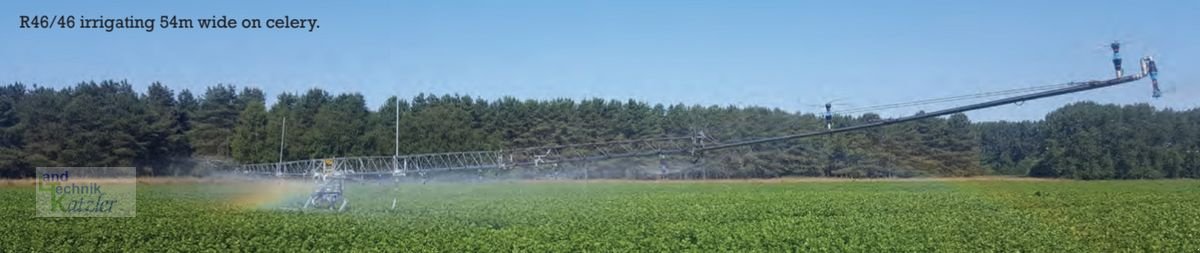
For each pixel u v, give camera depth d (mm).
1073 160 80062
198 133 86562
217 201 45938
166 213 37469
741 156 74062
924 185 67188
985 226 31984
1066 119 81562
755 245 25688
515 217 36125
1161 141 81688
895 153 79312
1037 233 29531
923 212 39938
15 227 30828
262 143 79688
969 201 48000
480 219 35344
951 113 26594
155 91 90938
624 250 24594
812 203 46094
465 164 50219
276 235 28578
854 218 35719
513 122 87875
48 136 74312
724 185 68688
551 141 87812
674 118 84812
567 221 33938
